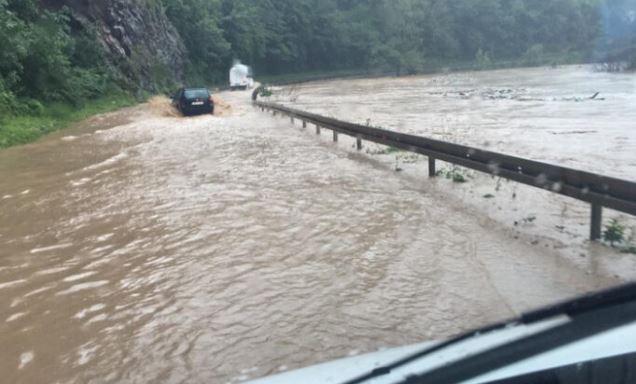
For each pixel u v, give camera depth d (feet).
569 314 7.64
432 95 126.11
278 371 13.07
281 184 32.81
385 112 84.89
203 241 22.56
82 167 41.47
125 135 61.77
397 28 323.98
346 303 16.47
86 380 13.12
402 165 38.91
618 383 6.52
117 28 135.95
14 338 15.20
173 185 33.47
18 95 81.30
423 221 24.72
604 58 242.17
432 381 7.11
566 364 6.64
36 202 30.66
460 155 31.07
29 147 54.90
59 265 20.56
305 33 286.66
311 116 59.11
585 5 336.49
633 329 7.01
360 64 312.09
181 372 13.23
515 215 25.57
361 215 25.79
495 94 119.14
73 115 86.89
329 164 39.63
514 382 6.64
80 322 15.99
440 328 14.73
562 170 22.95
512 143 47.37
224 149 47.96
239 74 188.96
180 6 202.28
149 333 15.15
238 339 14.61
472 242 21.72
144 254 21.34
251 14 251.19
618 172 33.42
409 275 18.45
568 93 111.65
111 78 123.34
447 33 355.97
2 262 21.13
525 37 374.84
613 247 20.70
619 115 67.87
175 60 180.14
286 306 16.39
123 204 29.22
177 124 72.64
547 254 20.16
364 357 8.79
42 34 91.20
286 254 20.74
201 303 16.79
